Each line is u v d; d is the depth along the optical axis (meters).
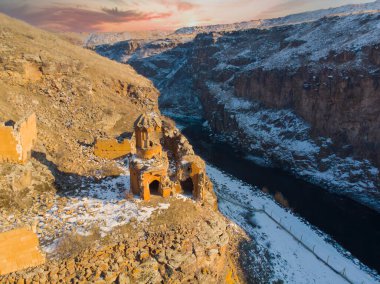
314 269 29.00
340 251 33.72
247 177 54.56
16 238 15.02
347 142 56.69
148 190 21.17
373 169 51.19
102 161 27.80
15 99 32.19
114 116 39.97
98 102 41.16
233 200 38.50
